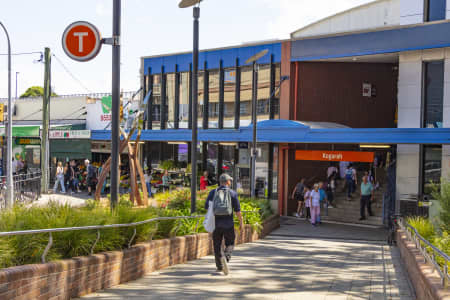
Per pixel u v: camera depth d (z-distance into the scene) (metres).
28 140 25.47
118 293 6.19
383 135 17.95
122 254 6.95
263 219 16.97
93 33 8.40
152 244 8.08
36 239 5.57
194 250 10.26
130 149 15.23
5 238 5.20
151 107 27.97
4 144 29.30
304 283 7.46
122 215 7.66
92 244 6.54
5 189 17.14
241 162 24.31
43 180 24.77
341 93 22.92
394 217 15.67
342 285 7.45
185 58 26.44
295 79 22.75
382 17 29.27
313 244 14.95
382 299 6.51
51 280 5.27
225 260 7.69
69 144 30.25
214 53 25.14
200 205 13.74
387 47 19.80
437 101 18.78
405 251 10.12
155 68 27.73
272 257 11.05
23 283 4.80
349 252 13.05
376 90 23.23
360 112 23.08
